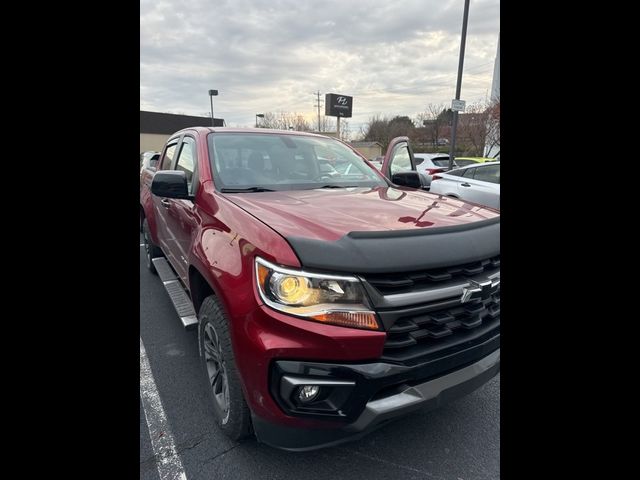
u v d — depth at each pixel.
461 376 1.86
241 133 3.23
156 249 4.77
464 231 1.97
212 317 2.08
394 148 4.18
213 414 2.45
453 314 1.84
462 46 12.45
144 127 48.06
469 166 7.79
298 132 3.58
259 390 1.69
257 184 2.77
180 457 2.12
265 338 1.65
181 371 2.96
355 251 1.67
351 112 31.75
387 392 1.71
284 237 1.72
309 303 1.61
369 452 2.17
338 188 2.93
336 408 1.64
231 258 1.90
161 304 4.25
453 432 2.32
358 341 1.59
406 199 2.58
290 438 1.71
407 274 1.73
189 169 3.11
